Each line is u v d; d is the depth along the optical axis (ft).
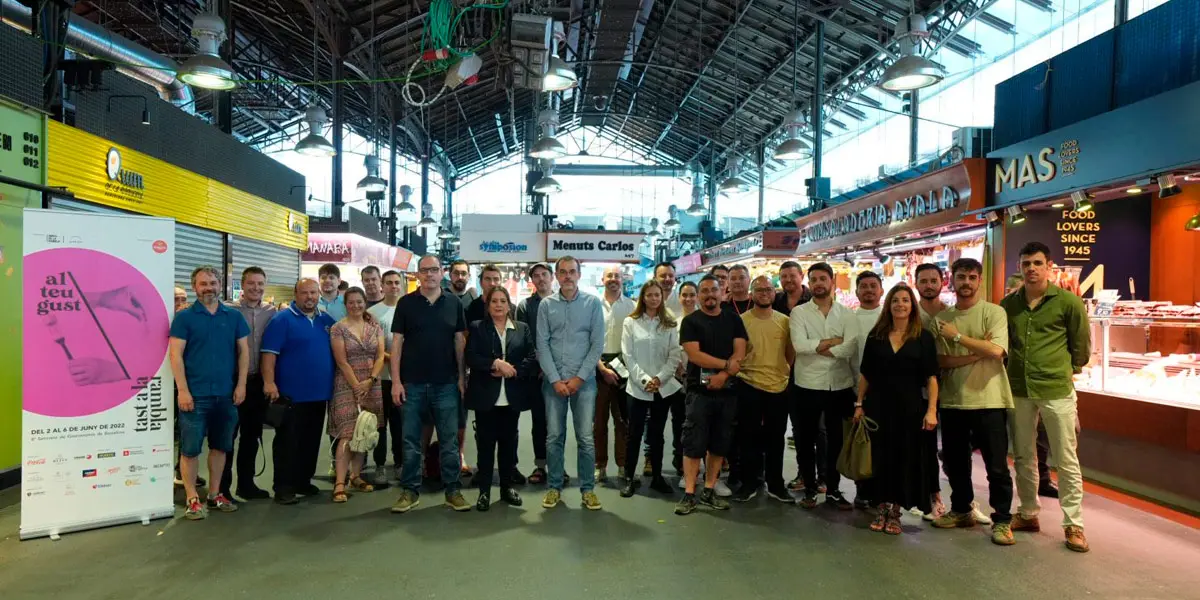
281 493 14.11
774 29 44.39
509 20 22.48
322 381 14.47
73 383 12.35
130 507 12.74
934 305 14.76
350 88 54.03
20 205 15.39
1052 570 10.57
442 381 13.76
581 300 14.05
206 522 12.86
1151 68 17.26
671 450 19.69
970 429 12.64
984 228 21.62
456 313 14.21
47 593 9.64
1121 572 10.47
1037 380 12.00
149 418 12.92
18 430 15.24
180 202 23.08
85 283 12.48
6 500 14.16
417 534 12.19
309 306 14.52
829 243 32.91
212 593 9.66
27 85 15.67
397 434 17.19
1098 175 15.66
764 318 14.51
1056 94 20.52
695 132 73.67
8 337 14.96
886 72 19.72
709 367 13.35
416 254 71.72
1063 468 11.69
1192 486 13.43
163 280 13.14
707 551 11.39
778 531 12.44
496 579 10.18
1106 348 15.80
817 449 15.65
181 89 28.78
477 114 69.62
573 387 13.71
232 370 13.50
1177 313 15.81
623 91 69.00
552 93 55.93
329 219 41.98
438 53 21.30
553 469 14.03
